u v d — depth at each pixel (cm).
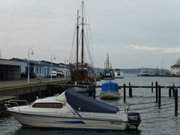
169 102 5788
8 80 7219
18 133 2691
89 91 6047
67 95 2817
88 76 7869
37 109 2809
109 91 6038
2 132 2712
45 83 6391
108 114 2786
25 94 4888
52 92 6253
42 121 2808
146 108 4850
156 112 4381
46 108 2811
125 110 3109
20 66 8431
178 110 4591
